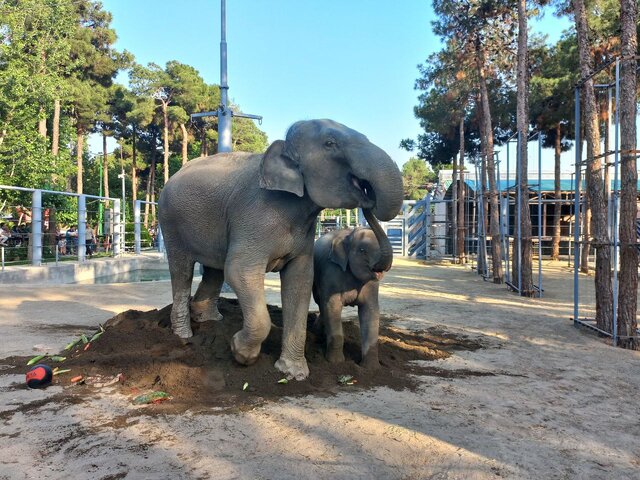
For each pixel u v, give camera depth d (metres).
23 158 18.61
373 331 5.27
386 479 2.95
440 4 17.17
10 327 7.27
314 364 5.20
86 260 17.41
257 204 4.52
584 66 8.46
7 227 17.48
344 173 4.20
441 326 7.86
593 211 7.71
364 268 4.94
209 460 3.13
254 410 3.99
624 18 6.80
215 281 6.15
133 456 3.17
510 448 3.43
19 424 3.67
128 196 48.75
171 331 5.72
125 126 41.59
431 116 22.34
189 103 40.19
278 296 11.02
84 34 33.75
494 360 5.88
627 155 6.73
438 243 27.62
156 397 4.15
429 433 3.63
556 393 4.69
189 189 5.18
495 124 20.83
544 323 8.21
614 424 3.94
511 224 25.48
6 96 18.50
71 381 4.66
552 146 23.17
